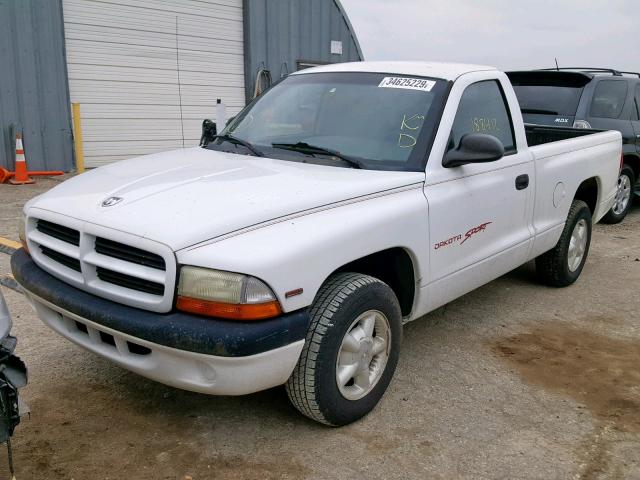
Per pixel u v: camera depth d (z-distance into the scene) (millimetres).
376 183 3330
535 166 4672
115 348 2934
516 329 4719
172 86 12695
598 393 3756
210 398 3525
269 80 14047
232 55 13602
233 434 3186
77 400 3459
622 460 3094
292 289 2744
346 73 4348
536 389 3779
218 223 2729
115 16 11578
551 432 3318
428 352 4254
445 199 3664
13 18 10133
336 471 2916
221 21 13219
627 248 7348
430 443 3168
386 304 3295
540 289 5668
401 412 3453
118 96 11945
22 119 10492
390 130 3805
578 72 8148
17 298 4926
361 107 4008
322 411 3061
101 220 2865
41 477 2799
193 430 3211
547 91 8266
